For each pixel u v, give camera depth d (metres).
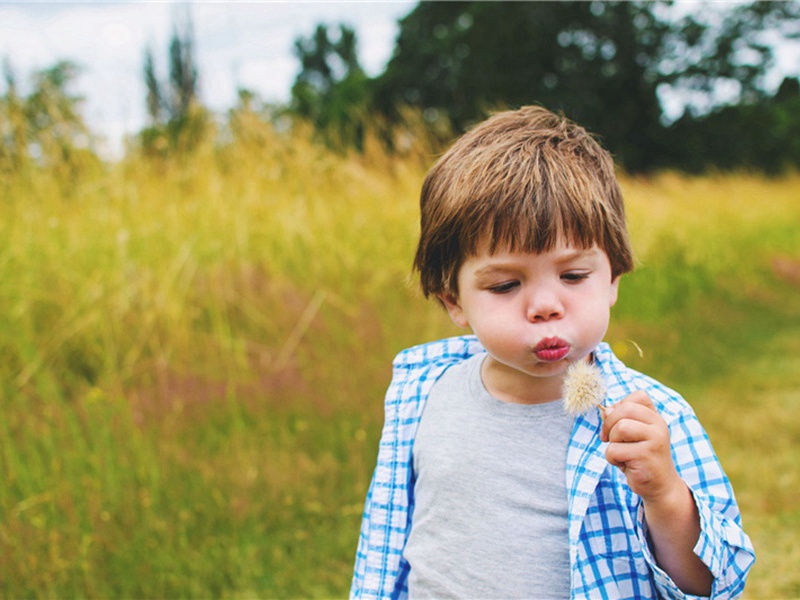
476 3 27.23
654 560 1.09
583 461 1.15
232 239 4.84
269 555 2.74
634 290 6.35
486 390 1.29
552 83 27.28
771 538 2.88
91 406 3.22
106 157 4.64
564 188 1.09
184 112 5.35
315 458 3.31
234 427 3.34
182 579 2.58
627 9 27.41
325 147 5.95
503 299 1.12
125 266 4.03
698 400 4.67
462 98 25.95
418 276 1.38
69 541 2.67
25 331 3.72
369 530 1.40
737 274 8.59
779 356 5.81
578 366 1.05
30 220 4.21
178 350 3.98
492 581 1.17
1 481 2.82
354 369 3.92
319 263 4.88
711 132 29.12
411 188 5.61
